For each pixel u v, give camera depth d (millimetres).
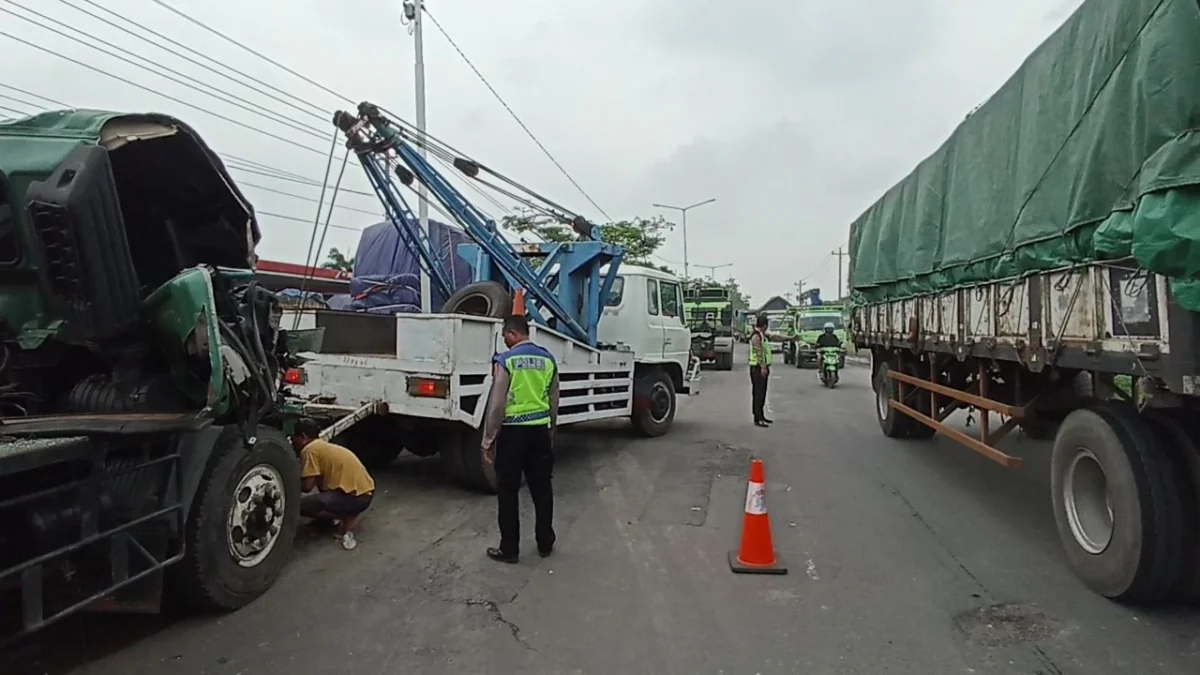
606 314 11680
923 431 11484
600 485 8383
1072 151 5070
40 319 4176
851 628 4516
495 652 4180
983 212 6852
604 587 5191
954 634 4434
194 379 4652
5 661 4004
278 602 4871
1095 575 5012
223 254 5816
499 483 5750
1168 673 3936
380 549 5973
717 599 4980
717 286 34062
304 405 7238
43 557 3426
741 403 17031
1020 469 9273
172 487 4262
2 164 3945
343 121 8641
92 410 4504
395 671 3953
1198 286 3738
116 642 4258
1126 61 4398
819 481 8586
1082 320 5020
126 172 4879
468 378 7461
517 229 20688
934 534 6469
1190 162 3752
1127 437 4758
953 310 7977
